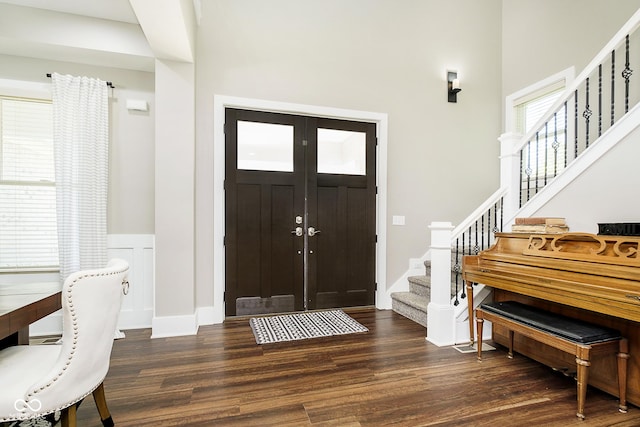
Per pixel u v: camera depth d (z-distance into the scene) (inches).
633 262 62.3
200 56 124.7
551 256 79.3
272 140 136.0
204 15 125.8
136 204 123.2
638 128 77.2
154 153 124.3
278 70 134.0
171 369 85.8
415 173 153.8
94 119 113.3
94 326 51.9
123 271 58.9
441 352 97.8
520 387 77.3
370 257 148.6
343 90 142.6
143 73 124.3
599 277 66.0
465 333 106.5
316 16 139.7
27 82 112.7
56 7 104.1
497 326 103.7
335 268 144.1
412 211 153.0
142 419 64.1
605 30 126.3
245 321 127.0
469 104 163.5
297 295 139.2
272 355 95.1
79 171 110.6
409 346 102.4
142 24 90.5
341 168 145.1
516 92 161.5
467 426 62.5
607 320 76.4
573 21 137.2
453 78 159.5
